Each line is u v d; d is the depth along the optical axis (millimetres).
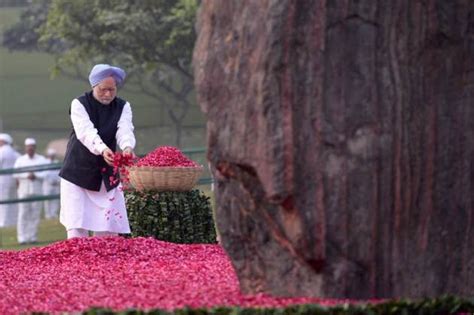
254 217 13531
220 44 13203
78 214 20062
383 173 13188
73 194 20078
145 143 43812
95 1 42094
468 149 13781
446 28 13508
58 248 19344
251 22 12984
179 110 43875
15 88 43875
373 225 13172
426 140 13453
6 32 44281
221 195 13828
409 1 13297
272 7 12812
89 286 15680
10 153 40875
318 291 13164
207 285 14992
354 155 13039
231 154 13094
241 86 13000
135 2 42375
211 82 13219
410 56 13344
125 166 19891
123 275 16859
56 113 43719
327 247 13016
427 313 12938
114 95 20125
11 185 41062
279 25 12781
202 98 13289
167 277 16312
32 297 14812
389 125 13203
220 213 13875
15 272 17688
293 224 12922
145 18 41969
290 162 12781
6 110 43844
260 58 12859
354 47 13047
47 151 43281
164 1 42312
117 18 41656
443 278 13711
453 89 13648
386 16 13172
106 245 19453
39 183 40031
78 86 43750
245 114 12969
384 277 13328
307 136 12859
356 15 13047
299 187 12836
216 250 19844
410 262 13453
